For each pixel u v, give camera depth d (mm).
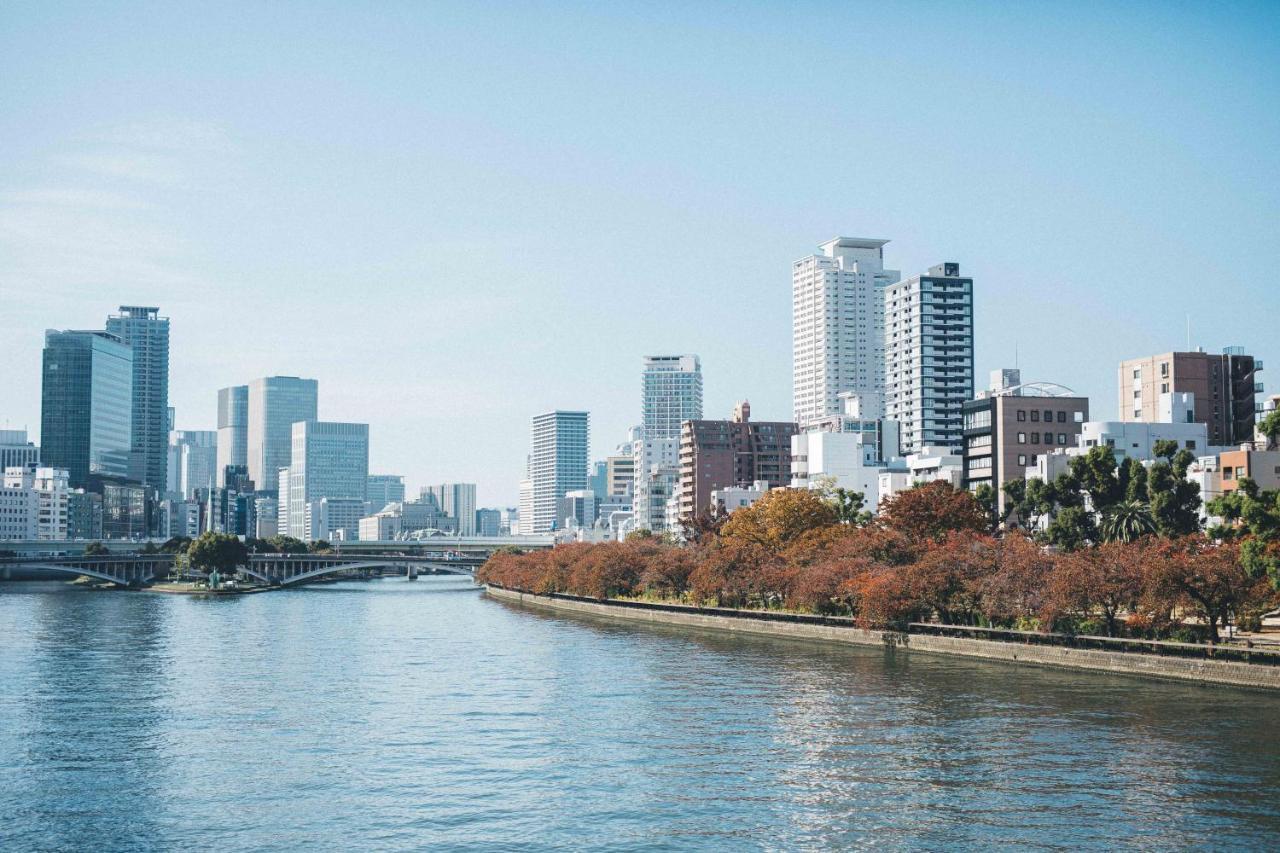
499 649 188750
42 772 98938
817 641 192125
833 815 84188
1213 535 152375
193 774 98062
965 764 97062
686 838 79938
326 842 80188
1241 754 98062
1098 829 79688
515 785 93688
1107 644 146375
